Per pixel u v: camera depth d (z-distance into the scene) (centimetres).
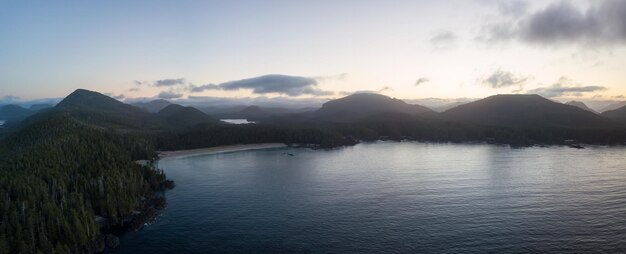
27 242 13875
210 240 16388
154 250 15512
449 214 19012
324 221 18375
